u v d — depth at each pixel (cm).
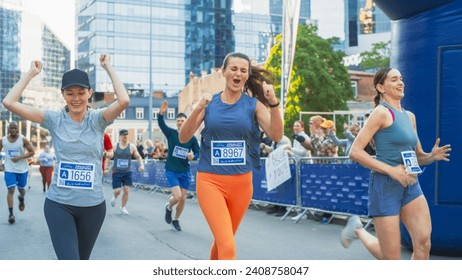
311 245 704
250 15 9094
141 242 748
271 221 952
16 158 951
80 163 376
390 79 402
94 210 380
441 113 592
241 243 724
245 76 405
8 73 12169
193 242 747
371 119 394
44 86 13312
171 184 852
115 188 1117
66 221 367
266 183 1062
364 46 9800
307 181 925
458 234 589
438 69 593
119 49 8156
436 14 595
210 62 8638
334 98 3859
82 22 8581
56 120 381
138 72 8231
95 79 8094
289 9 1691
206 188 397
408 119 404
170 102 8325
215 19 8694
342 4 10106
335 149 966
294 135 1010
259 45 9144
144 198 1564
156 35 8338
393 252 390
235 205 411
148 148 2156
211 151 405
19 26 12450
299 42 3941
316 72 3859
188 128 410
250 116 409
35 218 1030
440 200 593
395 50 650
